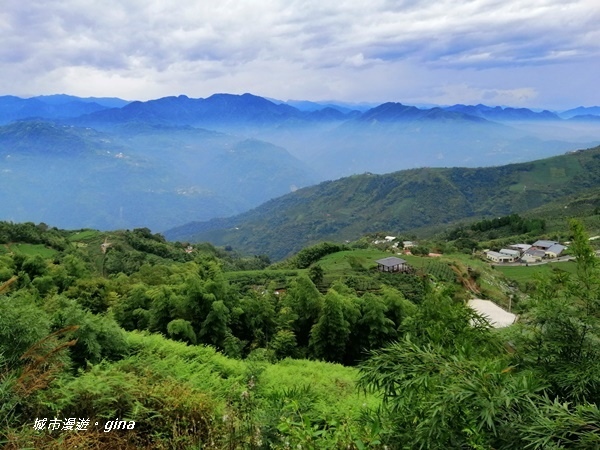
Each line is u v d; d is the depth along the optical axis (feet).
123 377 19.11
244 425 13.03
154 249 310.45
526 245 291.38
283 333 68.28
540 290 14.76
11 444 13.37
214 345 59.72
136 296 71.26
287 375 40.73
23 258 95.04
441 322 16.11
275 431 12.35
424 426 10.43
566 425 8.55
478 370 10.54
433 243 346.54
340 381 41.22
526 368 13.33
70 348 26.35
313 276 179.32
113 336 29.73
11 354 17.95
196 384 22.90
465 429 9.28
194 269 112.98
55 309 33.27
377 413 13.19
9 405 13.93
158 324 61.82
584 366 12.17
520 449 8.97
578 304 13.73
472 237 388.78
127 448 15.25
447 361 11.44
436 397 10.36
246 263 346.13
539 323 14.03
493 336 15.60
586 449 8.11
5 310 19.24
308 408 19.03
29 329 18.98
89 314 30.68
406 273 207.10
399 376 11.69
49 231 293.02
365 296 74.23
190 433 16.44
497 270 232.73
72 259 103.96
